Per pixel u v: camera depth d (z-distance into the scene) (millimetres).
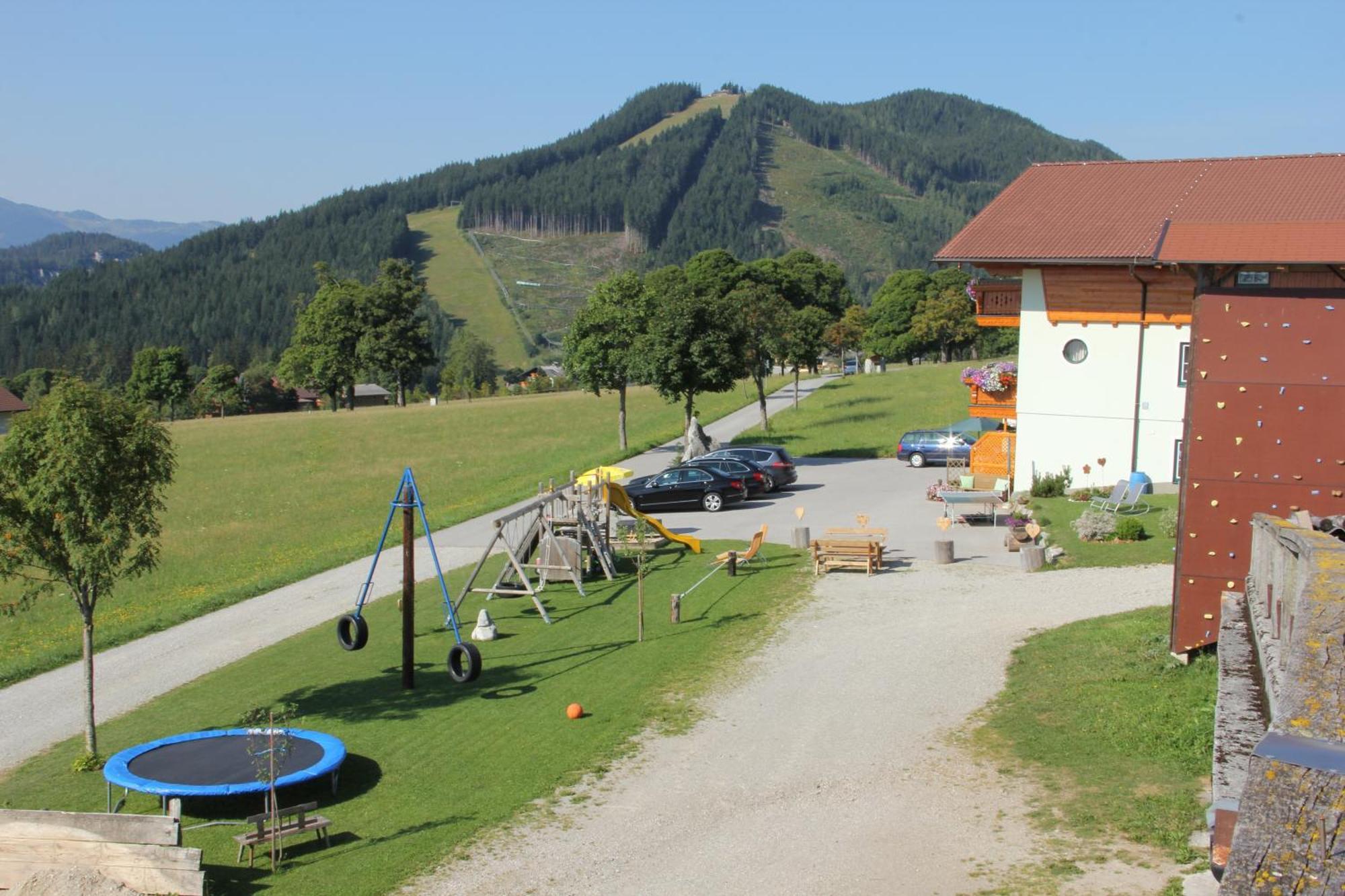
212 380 124625
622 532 31359
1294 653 5988
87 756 16922
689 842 12727
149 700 20578
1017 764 14203
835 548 26250
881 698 17312
